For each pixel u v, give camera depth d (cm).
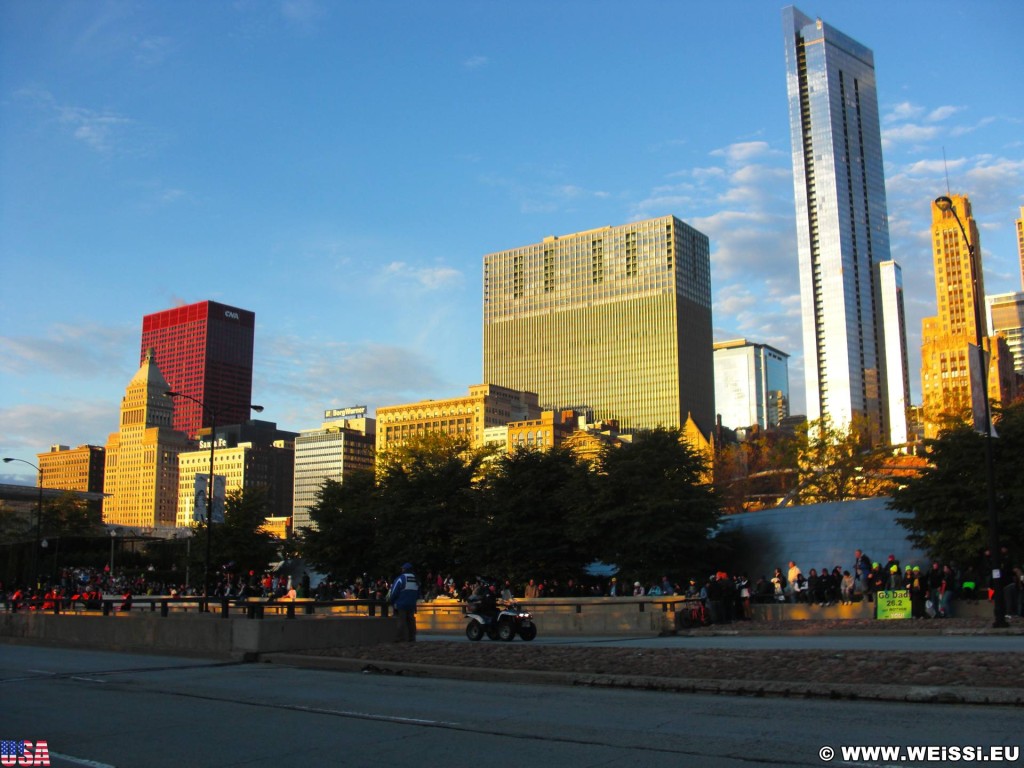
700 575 4819
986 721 1084
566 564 5175
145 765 979
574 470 5297
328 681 1725
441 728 1155
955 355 16175
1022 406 3991
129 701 1470
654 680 1463
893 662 1472
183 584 9275
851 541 4597
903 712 1162
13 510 12788
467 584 5325
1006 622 2580
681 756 945
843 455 7225
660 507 4694
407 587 2414
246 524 7519
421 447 7662
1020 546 3531
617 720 1180
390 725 1188
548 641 2648
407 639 2411
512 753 988
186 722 1254
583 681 1545
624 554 4806
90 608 3441
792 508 4962
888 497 4591
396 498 6047
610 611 3183
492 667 1723
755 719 1151
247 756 1015
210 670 1972
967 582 3291
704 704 1293
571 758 953
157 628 2431
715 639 2655
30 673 1933
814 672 1444
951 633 2539
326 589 5434
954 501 3634
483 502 5584
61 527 12094
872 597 3372
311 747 1055
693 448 5097
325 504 6606
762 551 4916
